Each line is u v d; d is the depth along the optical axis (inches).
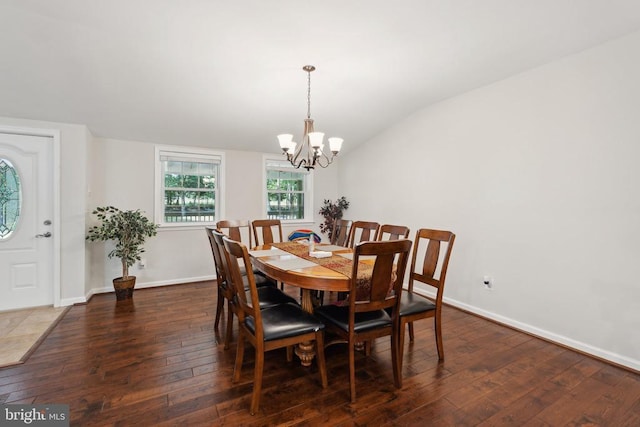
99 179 153.5
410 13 83.3
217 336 106.2
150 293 154.5
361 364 89.5
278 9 81.7
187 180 177.5
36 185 132.2
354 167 205.0
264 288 106.6
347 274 77.9
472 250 130.9
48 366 85.5
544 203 107.0
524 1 78.0
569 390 77.7
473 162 130.1
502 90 119.5
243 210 189.5
